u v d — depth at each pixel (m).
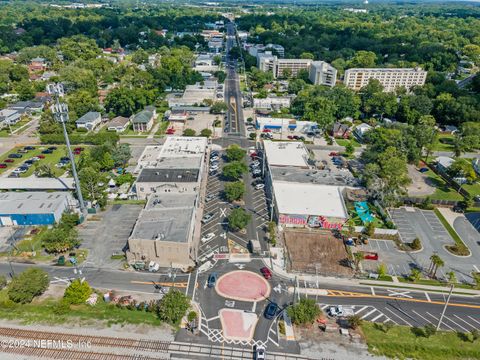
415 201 144.38
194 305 93.19
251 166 169.00
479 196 146.88
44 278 95.12
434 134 184.12
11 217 121.94
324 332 86.69
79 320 87.50
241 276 103.56
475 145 190.50
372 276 104.69
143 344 82.06
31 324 86.25
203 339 83.75
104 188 142.38
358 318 86.62
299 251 114.62
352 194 140.88
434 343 84.06
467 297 99.06
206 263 108.12
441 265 102.19
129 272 104.25
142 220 115.62
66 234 109.62
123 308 91.38
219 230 123.25
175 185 136.75
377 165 152.12
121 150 165.12
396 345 83.06
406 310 94.12
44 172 155.75
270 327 87.62
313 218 124.56
